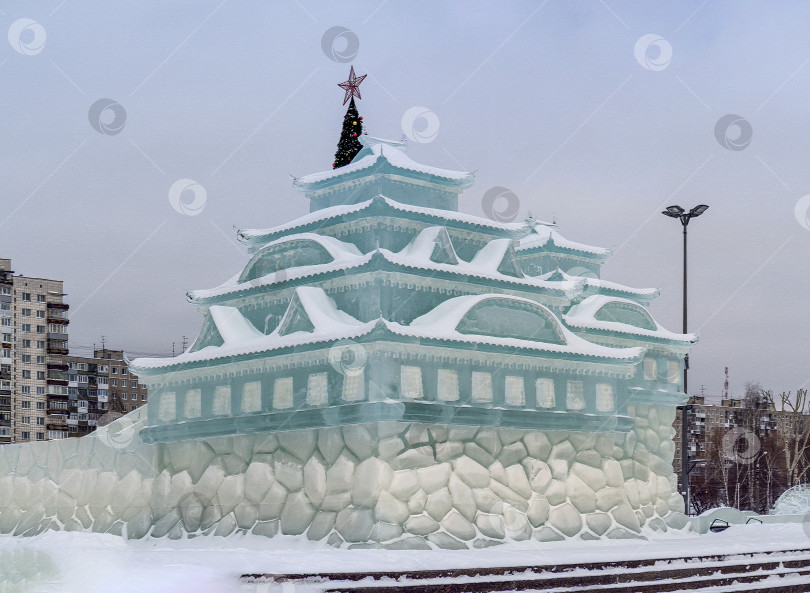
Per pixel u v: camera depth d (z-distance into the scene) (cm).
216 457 3344
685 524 3750
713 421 11581
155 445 3581
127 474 3700
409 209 3325
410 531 2842
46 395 10600
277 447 3155
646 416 3734
